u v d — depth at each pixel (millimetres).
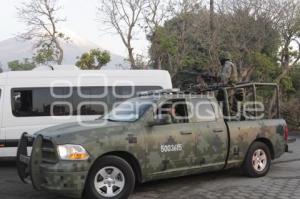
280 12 21219
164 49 20922
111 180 7859
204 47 20859
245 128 9781
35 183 7699
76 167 7457
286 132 10656
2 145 11797
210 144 9125
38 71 12266
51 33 23969
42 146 7820
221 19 21016
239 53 20484
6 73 12094
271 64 20594
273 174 10461
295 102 22047
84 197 8320
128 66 22281
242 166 9914
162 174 8469
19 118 11938
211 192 8758
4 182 9914
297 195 8484
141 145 8156
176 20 21641
